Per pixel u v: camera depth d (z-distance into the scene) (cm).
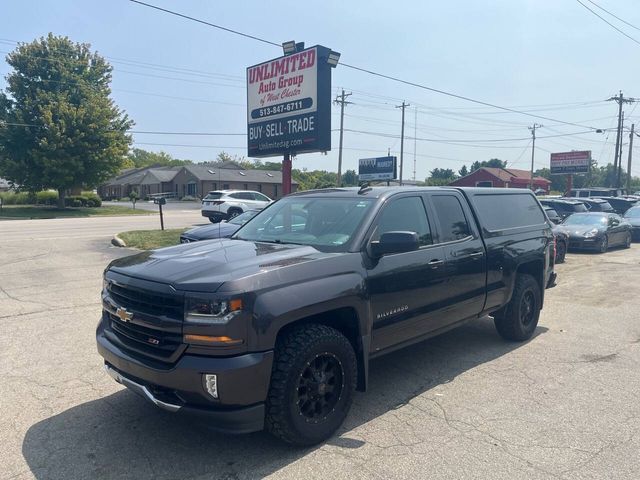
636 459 351
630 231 1866
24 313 743
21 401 444
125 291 378
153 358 349
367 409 435
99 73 4453
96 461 349
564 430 394
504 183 7125
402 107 5309
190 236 1162
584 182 8731
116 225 2464
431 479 326
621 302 873
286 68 1405
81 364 536
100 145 4075
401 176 5353
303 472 335
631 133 5297
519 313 614
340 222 445
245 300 329
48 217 3444
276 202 544
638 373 523
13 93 4031
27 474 332
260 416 338
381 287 418
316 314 375
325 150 1352
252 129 1540
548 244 665
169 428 396
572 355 582
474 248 530
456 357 574
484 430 395
